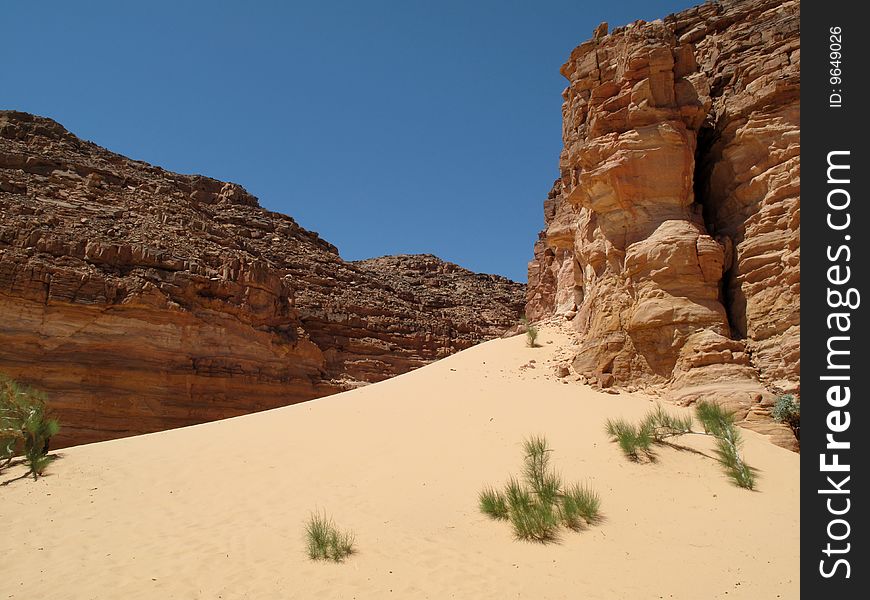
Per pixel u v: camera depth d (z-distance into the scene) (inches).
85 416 1136.8
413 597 270.1
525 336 825.5
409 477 431.2
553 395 585.0
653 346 595.5
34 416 492.7
